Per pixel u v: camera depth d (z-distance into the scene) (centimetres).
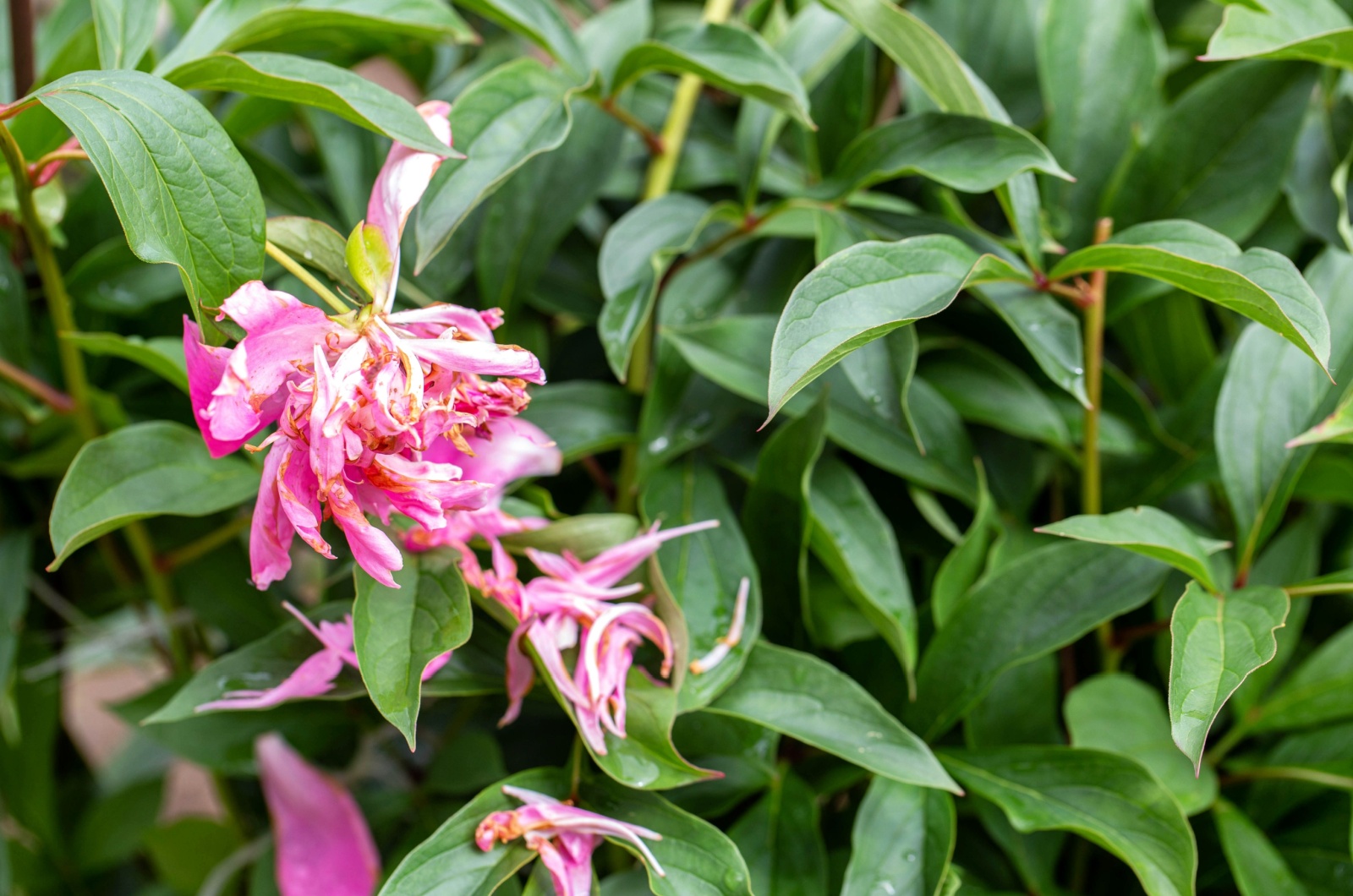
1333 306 103
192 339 88
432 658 89
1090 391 102
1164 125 107
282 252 90
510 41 120
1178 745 89
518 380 89
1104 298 105
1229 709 106
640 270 103
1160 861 94
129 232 85
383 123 90
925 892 95
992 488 108
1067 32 108
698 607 98
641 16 113
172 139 87
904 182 114
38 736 119
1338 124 110
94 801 129
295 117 119
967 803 104
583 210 108
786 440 99
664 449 103
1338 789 103
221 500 98
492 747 104
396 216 89
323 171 116
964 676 100
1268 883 98
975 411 105
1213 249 93
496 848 92
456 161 96
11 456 111
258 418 87
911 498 109
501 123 98
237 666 95
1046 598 100
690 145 113
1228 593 96
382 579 87
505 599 93
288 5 98
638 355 107
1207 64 116
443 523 87
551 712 108
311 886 104
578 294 112
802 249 109
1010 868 104
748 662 98
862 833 96
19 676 116
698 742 99
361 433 87
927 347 108
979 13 112
